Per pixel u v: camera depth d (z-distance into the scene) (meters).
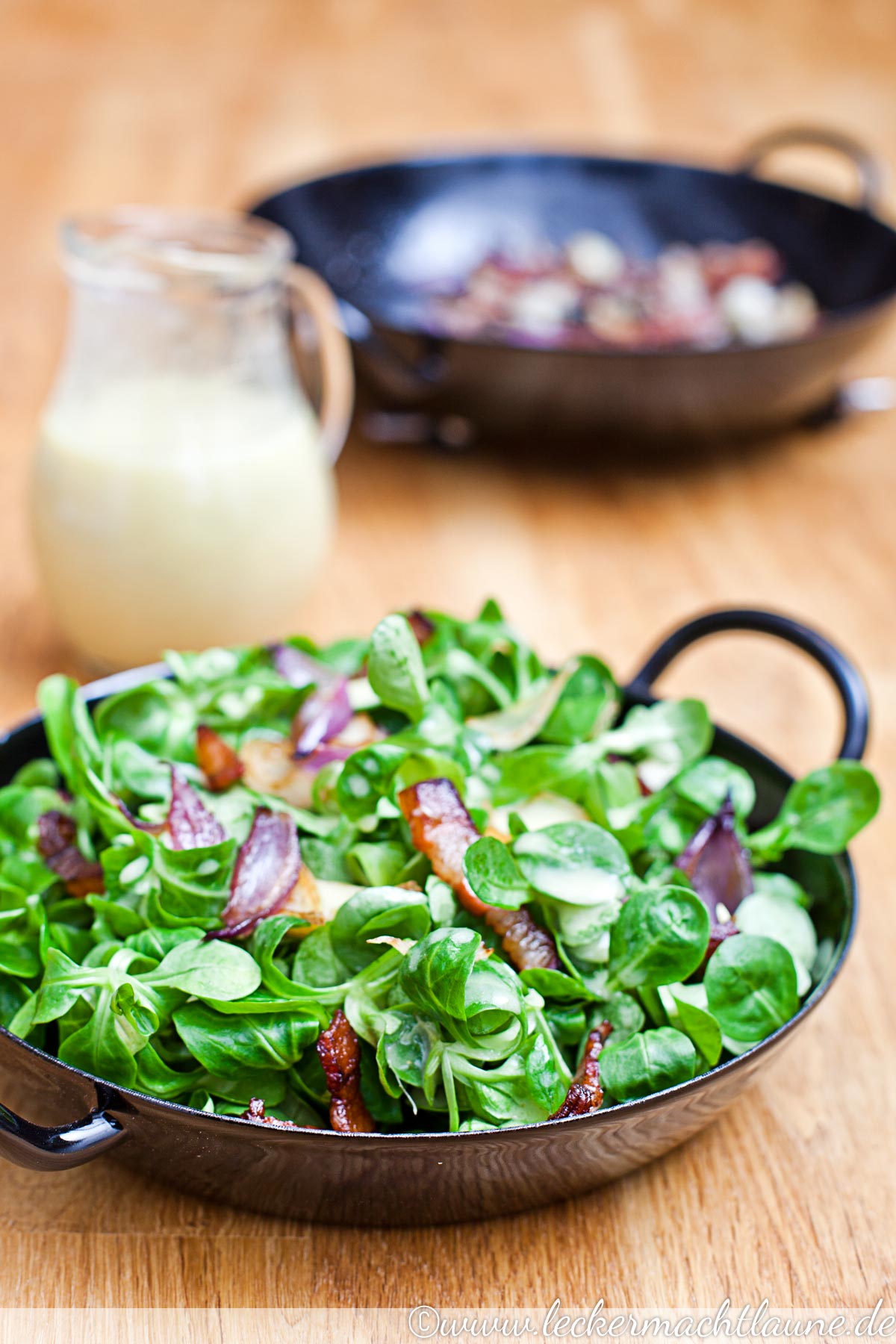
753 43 1.65
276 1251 0.63
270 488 0.79
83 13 1.63
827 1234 0.64
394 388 0.94
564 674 0.68
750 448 0.99
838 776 0.67
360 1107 0.61
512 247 1.09
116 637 0.79
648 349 0.89
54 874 0.65
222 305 0.78
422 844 0.63
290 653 0.69
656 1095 0.60
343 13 1.70
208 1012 0.61
